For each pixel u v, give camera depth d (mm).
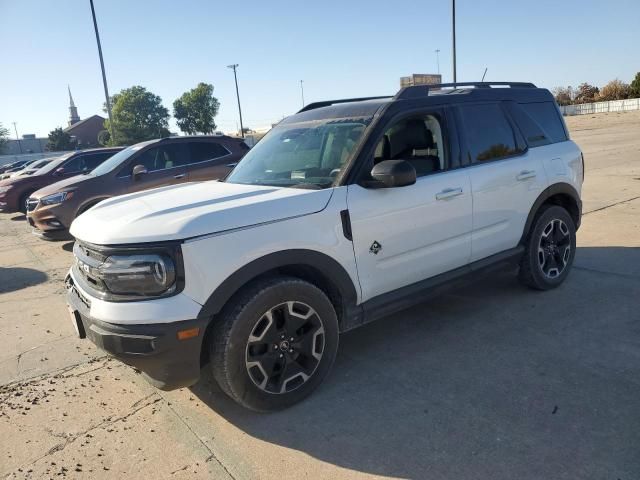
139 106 78250
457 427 2844
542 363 3484
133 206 3305
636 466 2436
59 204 8227
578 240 6590
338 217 3219
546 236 4688
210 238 2777
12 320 5250
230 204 3025
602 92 68812
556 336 3875
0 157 60750
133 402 3389
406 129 3725
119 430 3062
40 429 3127
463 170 3963
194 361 2795
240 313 2846
